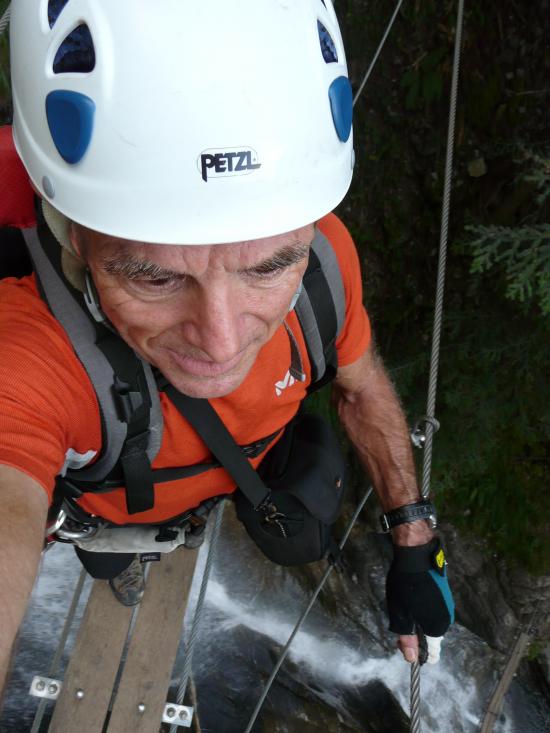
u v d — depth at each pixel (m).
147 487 0.56
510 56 1.82
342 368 0.71
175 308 0.43
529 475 2.01
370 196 1.97
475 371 1.81
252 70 0.41
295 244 0.44
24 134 0.48
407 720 1.85
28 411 0.45
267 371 0.58
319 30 0.47
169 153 0.41
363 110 1.92
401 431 0.79
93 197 0.43
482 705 1.94
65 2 0.43
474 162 1.88
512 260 1.31
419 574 0.78
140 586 1.05
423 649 0.81
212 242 0.41
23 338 0.47
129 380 0.49
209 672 1.84
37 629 1.85
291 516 0.69
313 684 1.87
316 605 1.97
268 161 0.42
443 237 0.97
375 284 2.00
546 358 1.72
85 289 0.47
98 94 0.42
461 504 2.02
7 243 0.54
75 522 0.69
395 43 1.88
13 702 1.74
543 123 1.81
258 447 0.63
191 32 0.41
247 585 1.97
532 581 1.95
